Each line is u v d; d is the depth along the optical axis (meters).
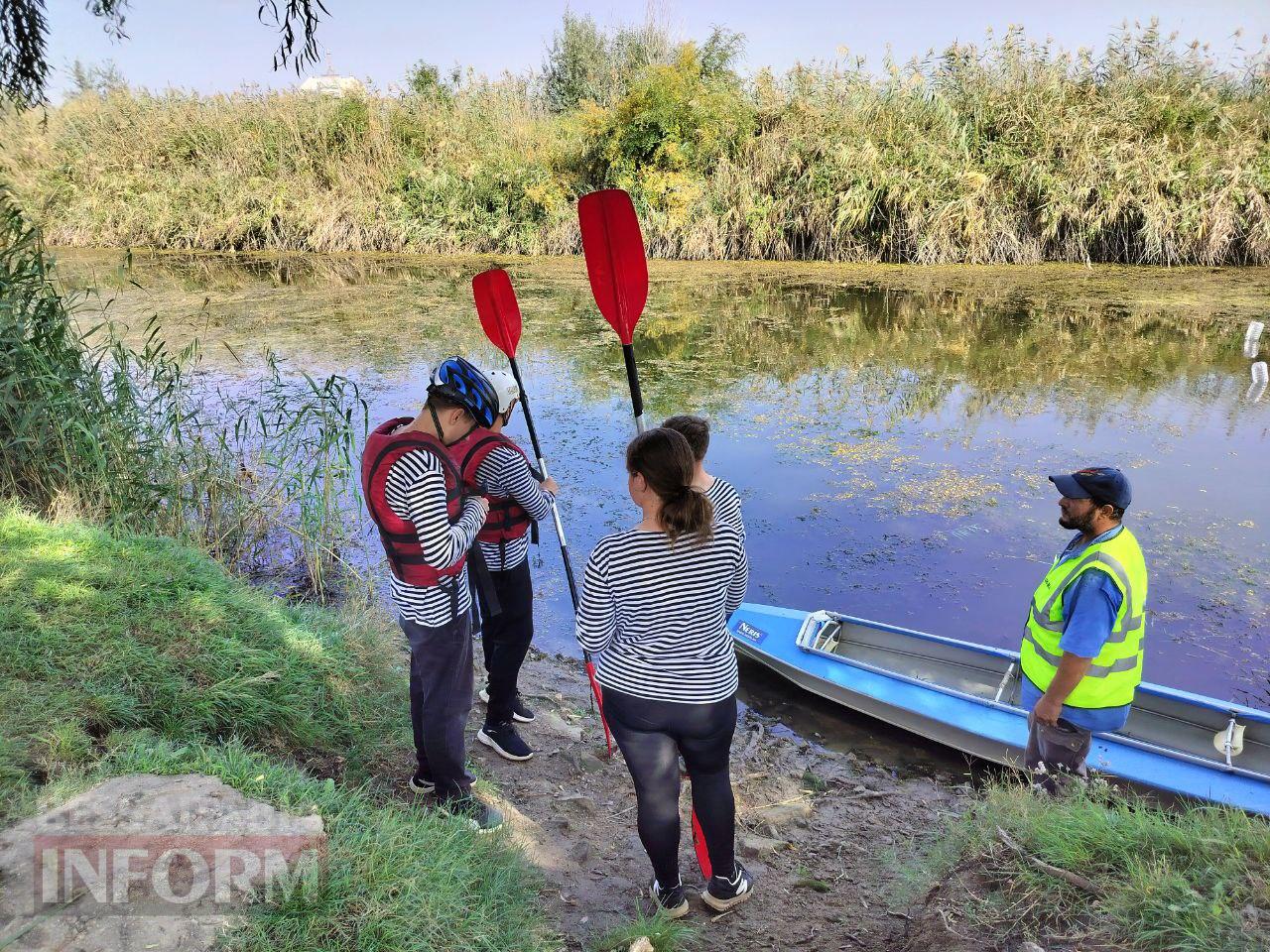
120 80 21.72
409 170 19.83
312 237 19.94
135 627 3.26
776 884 2.94
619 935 2.48
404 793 3.02
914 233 16.06
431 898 2.21
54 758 2.44
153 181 20.92
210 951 1.82
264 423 6.14
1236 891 2.05
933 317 12.03
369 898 2.13
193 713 2.89
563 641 4.91
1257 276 13.98
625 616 2.30
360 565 5.70
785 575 5.32
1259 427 7.59
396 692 3.58
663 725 2.38
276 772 2.47
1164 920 2.01
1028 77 16.42
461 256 19.00
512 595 3.36
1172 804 3.37
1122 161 15.06
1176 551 5.38
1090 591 2.85
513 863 2.65
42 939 1.76
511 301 3.97
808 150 16.75
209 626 3.39
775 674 4.73
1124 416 8.01
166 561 3.87
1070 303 12.43
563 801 3.30
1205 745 3.80
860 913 2.77
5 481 5.08
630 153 18.05
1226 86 15.70
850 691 4.22
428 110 21.36
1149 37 15.82
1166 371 9.37
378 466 2.49
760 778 3.75
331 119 20.97
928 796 3.67
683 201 17.19
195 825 2.14
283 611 3.90
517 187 19.00
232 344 11.09
